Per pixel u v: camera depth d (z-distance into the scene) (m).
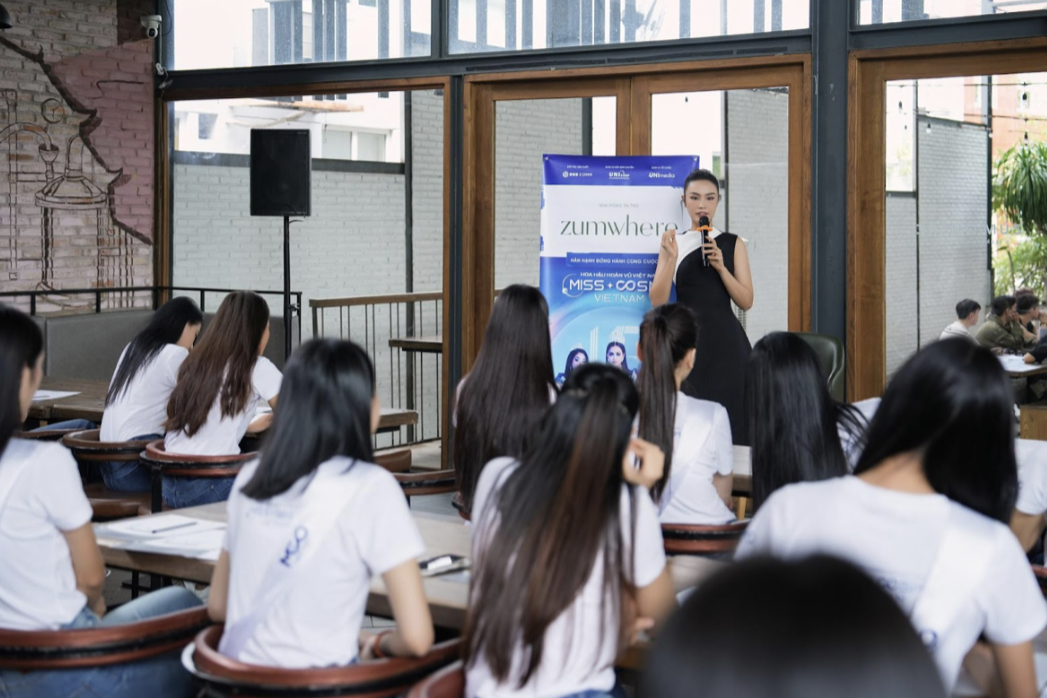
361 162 9.63
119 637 2.34
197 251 8.82
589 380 2.08
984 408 1.72
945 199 6.04
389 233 9.88
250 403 4.36
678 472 3.20
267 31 7.86
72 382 6.35
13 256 8.10
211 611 2.36
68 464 2.45
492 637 1.97
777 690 0.56
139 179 8.49
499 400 3.30
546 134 6.94
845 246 6.16
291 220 9.27
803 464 2.82
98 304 8.44
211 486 4.18
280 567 2.13
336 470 2.16
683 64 6.47
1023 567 1.72
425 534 2.99
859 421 3.04
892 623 0.58
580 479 2.00
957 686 1.98
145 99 8.38
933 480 1.76
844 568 0.60
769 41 6.26
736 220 6.45
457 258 7.17
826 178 6.17
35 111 8.12
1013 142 5.87
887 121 6.11
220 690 2.10
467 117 7.09
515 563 1.97
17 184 8.08
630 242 5.89
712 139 6.49
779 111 6.30
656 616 2.10
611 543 2.00
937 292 6.10
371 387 2.23
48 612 2.43
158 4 8.32
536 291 3.39
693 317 3.31
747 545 1.83
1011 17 5.74
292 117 9.19
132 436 4.58
